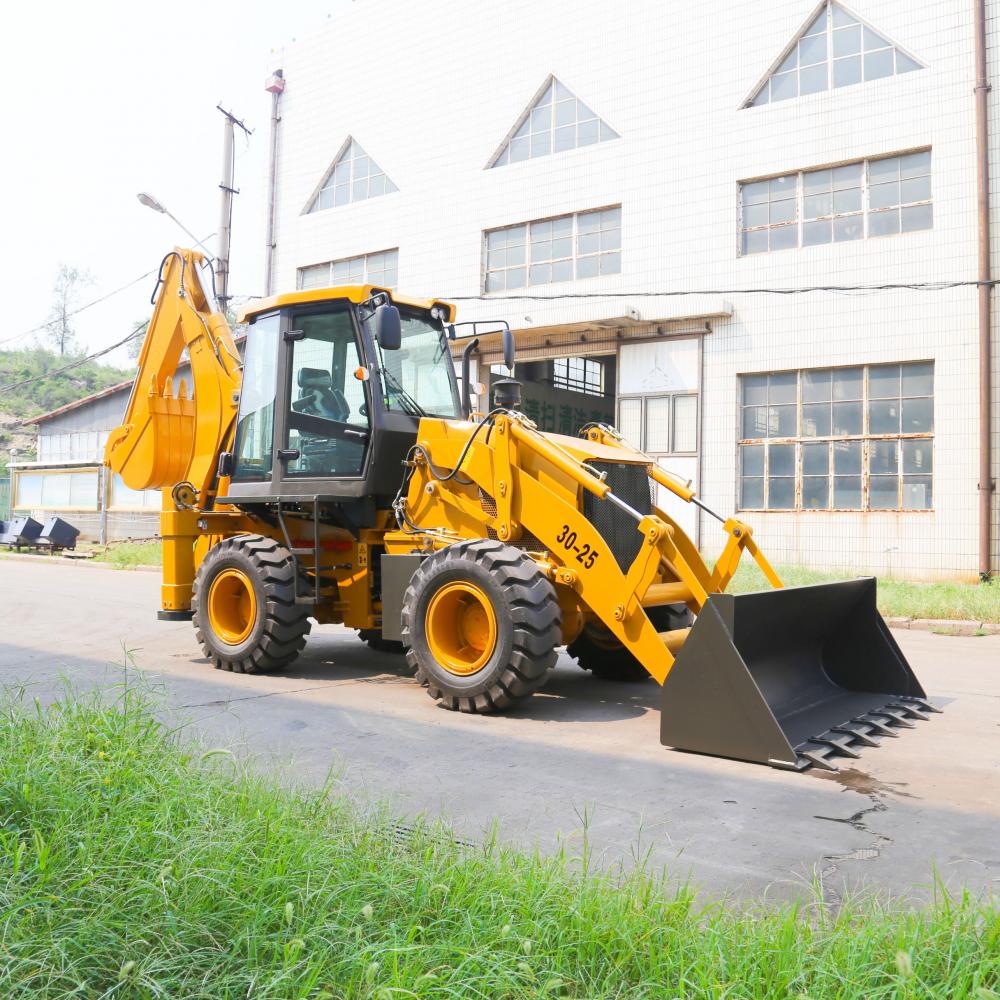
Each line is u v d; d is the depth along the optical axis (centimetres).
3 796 296
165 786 317
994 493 1355
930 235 1421
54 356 9069
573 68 1800
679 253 1653
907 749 490
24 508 3105
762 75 1580
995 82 1372
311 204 2238
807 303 1520
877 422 1466
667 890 298
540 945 234
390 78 2083
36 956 213
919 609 1102
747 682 464
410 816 367
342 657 797
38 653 782
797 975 219
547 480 593
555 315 1683
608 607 547
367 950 220
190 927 231
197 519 790
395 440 680
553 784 422
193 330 804
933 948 231
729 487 1583
